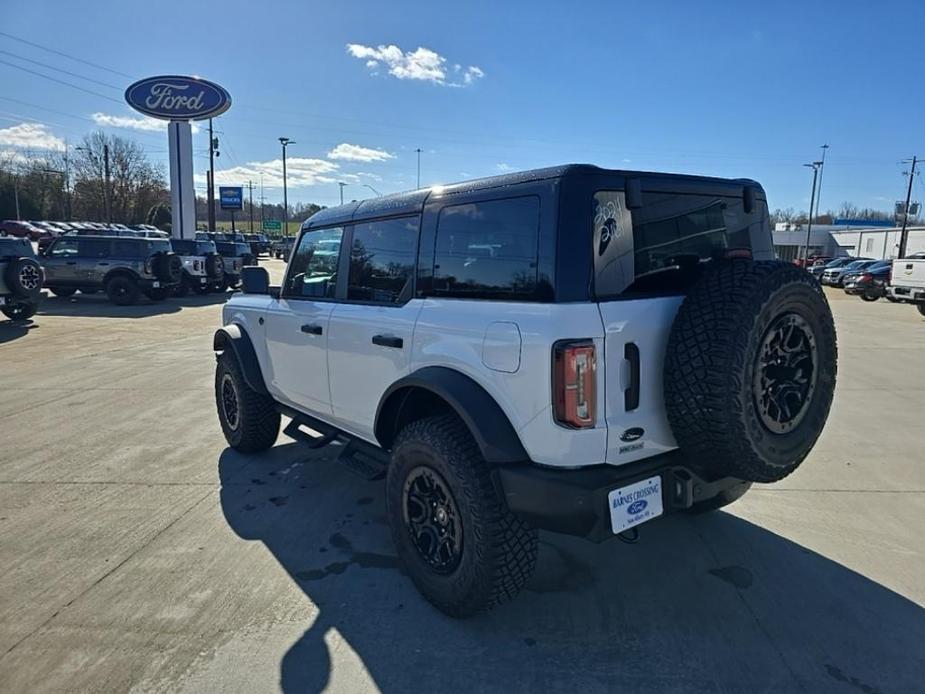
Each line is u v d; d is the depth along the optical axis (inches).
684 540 136.3
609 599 113.6
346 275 140.3
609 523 92.0
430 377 105.9
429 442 104.6
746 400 88.5
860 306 776.3
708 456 92.9
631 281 98.3
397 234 124.3
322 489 165.0
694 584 118.5
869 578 120.3
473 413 97.3
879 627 104.6
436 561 108.7
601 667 94.8
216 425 225.0
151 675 92.5
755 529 141.5
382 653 98.0
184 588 116.4
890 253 2176.4
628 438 94.0
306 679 92.0
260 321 174.2
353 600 113.0
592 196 94.0
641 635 102.7
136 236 685.3
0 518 146.6
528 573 101.3
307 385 153.9
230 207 2317.9
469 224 106.7
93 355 374.9
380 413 122.6
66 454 192.7
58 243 679.7
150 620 106.2
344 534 139.3
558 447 90.5
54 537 136.9
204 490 164.2
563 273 91.0
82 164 2598.4
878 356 375.9
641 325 94.1
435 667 94.8
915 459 188.2
